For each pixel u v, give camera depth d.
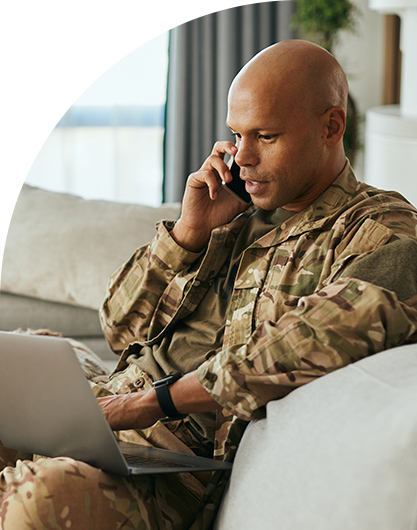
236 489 0.84
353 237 1.02
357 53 3.84
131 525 0.86
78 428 0.86
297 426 0.79
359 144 3.91
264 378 0.88
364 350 0.86
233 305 1.14
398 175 2.85
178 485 1.00
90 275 1.95
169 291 1.29
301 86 1.05
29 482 0.82
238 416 0.92
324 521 0.70
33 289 1.97
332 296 0.88
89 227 2.04
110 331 1.36
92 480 0.85
